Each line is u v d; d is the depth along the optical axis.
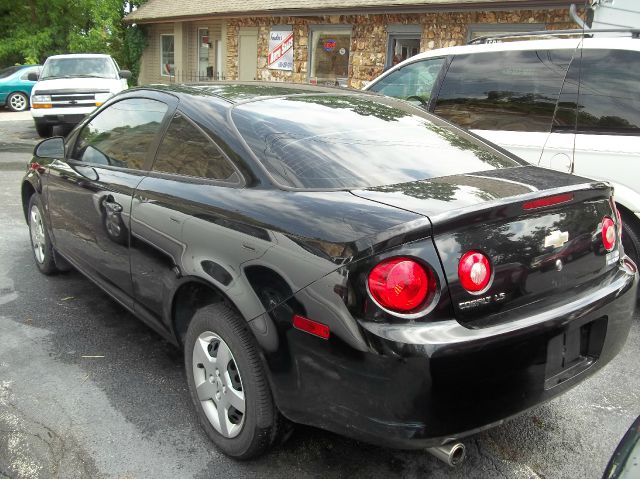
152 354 3.71
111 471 2.67
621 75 4.34
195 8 18.64
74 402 3.18
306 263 2.26
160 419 3.06
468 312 2.17
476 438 2.97
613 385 3.50
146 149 3.39
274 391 2.46
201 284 2.79
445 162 2.91
